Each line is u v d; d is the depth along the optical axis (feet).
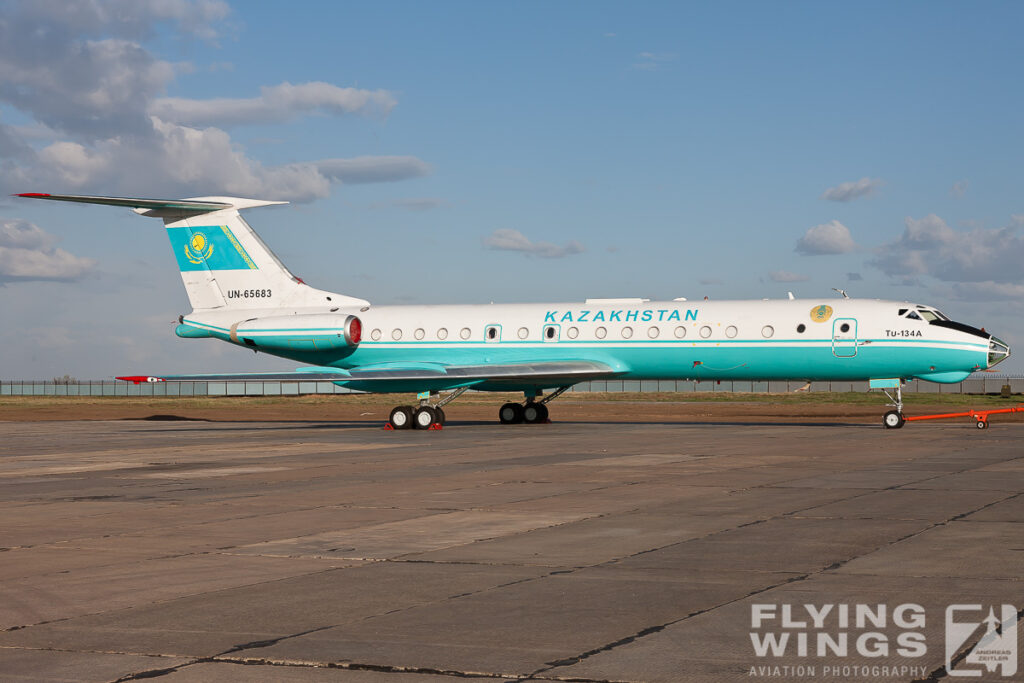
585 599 29.48
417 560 35.53
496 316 122.31
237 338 126.31
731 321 112.88
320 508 48.98
